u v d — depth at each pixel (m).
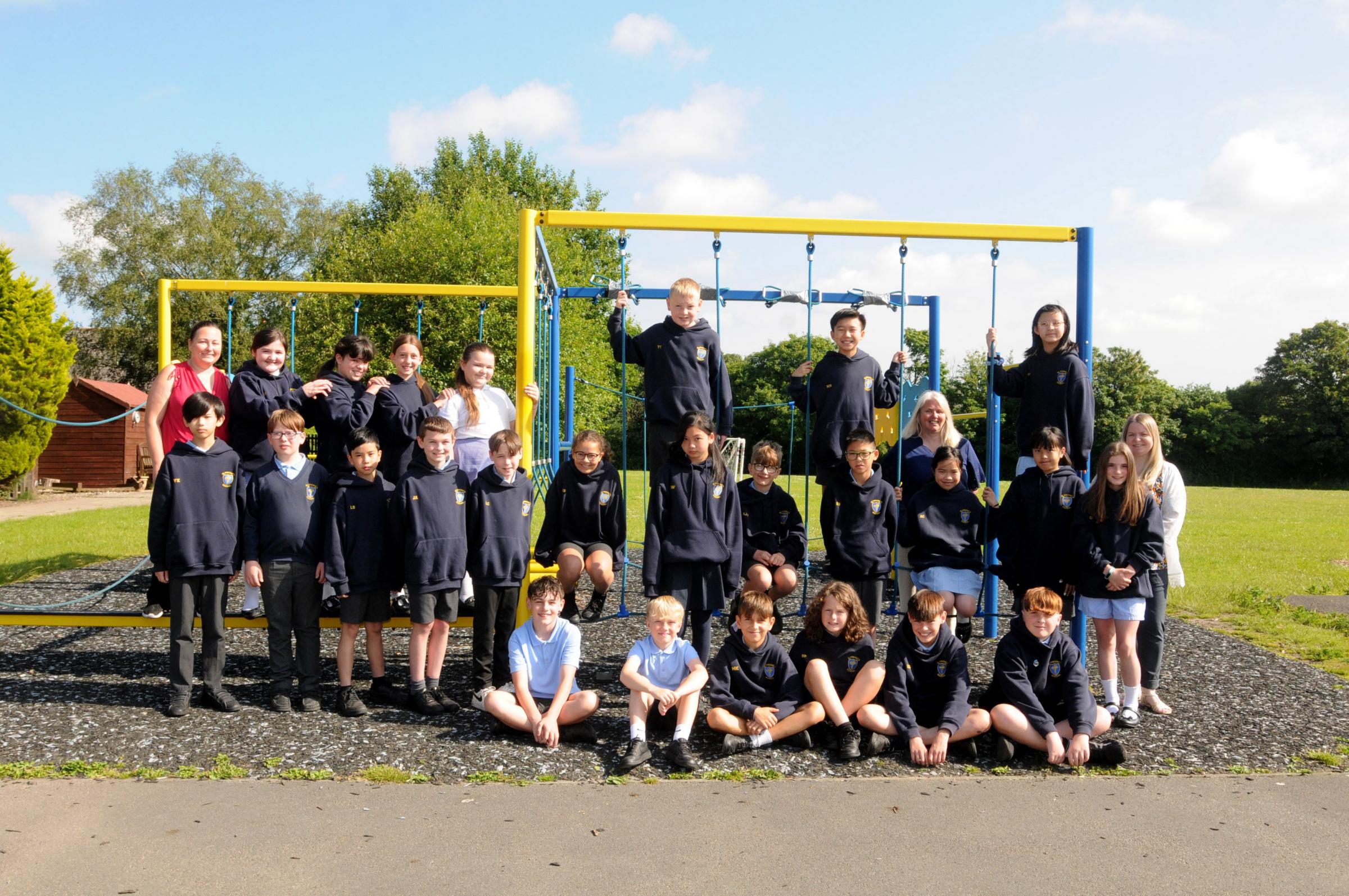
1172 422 45.31
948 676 3.84
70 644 5.37
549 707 3.95
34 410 19.27
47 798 3.11
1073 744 3.61
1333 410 44.72
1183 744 3.86
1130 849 2.85
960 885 2.60
